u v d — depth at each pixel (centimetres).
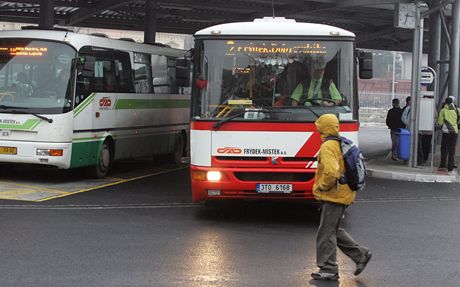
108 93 1371
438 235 873
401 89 6366
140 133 1527
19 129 1213
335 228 637
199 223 916
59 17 2877
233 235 838
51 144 1209
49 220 902
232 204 1097
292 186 890
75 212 973
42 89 1231
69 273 632
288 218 977
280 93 913
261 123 892
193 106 921
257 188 890
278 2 2312
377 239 841
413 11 1664
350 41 930
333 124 630
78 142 1259
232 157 895
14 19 3144
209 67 919
